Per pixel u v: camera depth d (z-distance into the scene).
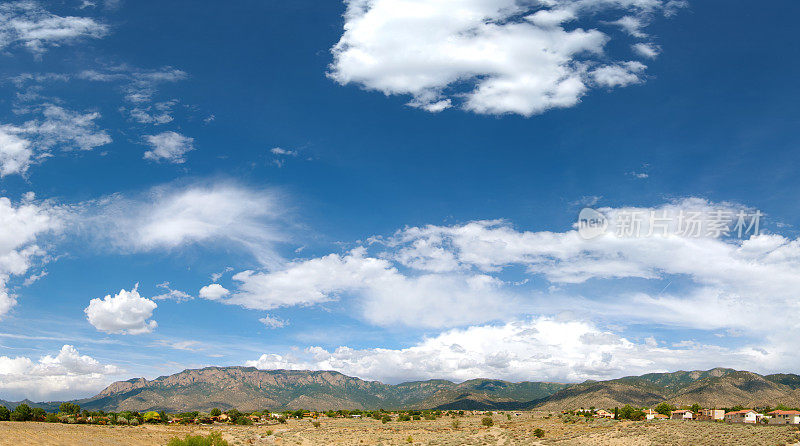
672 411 162.75
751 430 89.94
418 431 145.12
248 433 150.62
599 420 154.25
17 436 89.50
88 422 145.12
